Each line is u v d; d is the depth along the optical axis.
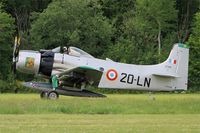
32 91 162.38
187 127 48.75
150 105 72.19
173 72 94.75
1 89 164.25
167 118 58.09
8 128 46.91
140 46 196.38
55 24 187.62
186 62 95.38
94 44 190.12
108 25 193.88
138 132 45.25
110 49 192.25
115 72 91.00
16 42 90.56
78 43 187.50
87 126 49.06
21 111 63.62
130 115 62.34
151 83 93.75
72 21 188.38
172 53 94.94
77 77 87.00
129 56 191.38
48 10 188.88
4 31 183.88
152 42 198.50
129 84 92.31
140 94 138.62
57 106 66.31
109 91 148.00
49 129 46.56
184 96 122.44
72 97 92.44
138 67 93.06
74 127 48.16
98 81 89.62
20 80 169.88
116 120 55.03
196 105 74.06
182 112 68.12
